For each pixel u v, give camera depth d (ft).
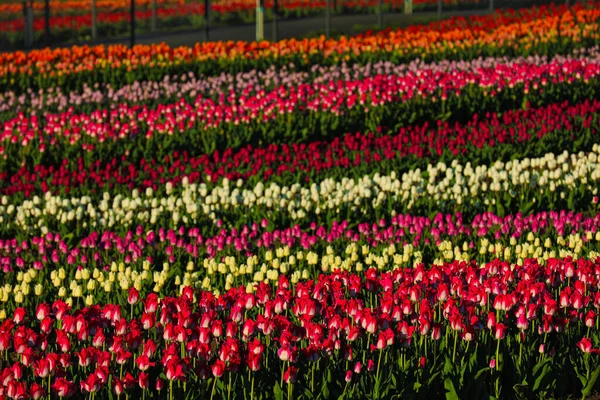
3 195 58.18
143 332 32.27
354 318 29.68
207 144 69.51
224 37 168.14
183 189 57.72
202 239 48.60
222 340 30.35
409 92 76.18
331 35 152.97
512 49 105.40
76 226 52.03
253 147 71.31
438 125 71.77
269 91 88.43
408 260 41.19
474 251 45.11
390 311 29.60
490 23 125.08
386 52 103.50
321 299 32.32
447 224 47.93
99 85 99.14
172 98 87.45
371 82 77.51
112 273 38.11
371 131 74.28
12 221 53.06
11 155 67.77
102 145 67.92
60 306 30.25
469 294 31.81
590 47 105.40
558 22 117.19
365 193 52.29
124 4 246.68
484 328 31.01
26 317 36.45
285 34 167.73
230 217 52.54
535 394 29.27
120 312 33.19
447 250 42.80
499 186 52.80
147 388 27.40
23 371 27.96
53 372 26.96
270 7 212.02
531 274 34.04
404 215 51.70
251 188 58.95
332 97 74.33
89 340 31.14
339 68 99.25
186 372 26.96
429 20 175.32
